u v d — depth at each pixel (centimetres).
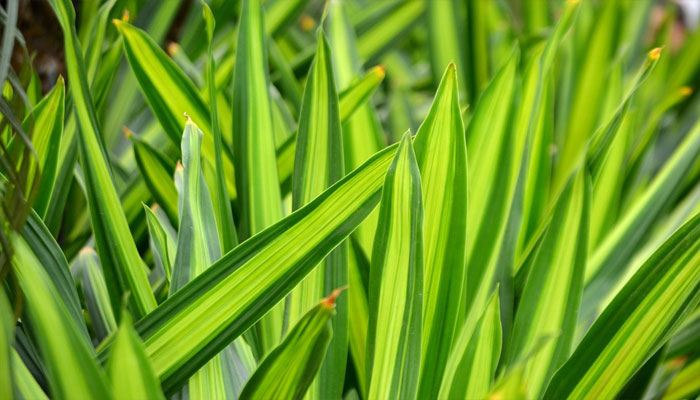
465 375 92
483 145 105
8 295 87
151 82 106
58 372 76
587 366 93
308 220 86
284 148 110
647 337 93
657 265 92
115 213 93
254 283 86
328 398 94
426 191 94
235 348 93
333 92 96
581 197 97
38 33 120
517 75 105
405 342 89
